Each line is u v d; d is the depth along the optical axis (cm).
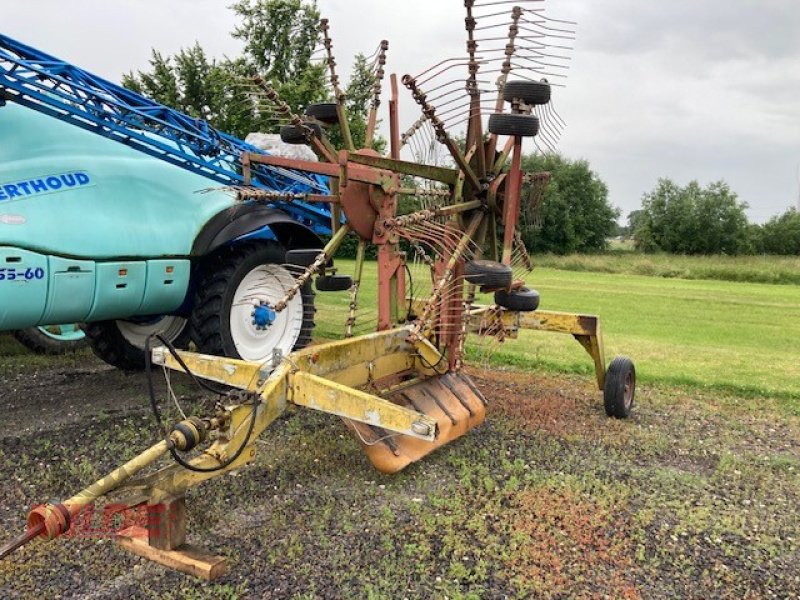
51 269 509
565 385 741
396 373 495
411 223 468
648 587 341
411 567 351
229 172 646
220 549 363
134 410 598
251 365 404
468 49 468
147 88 2661
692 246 4678
